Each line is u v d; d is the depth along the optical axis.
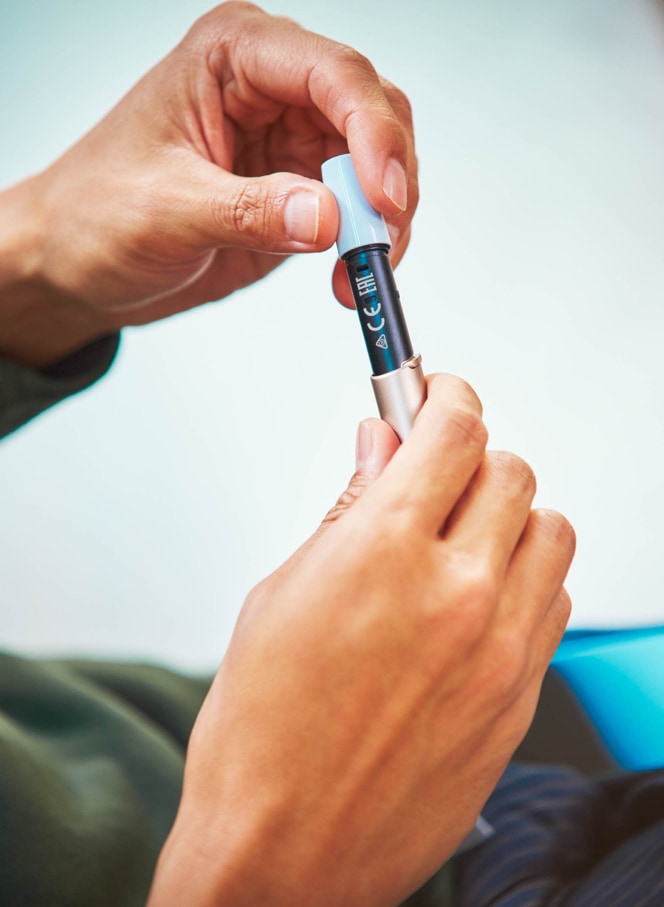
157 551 0.89
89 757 0.46
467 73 1.06
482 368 0.92
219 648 0.85
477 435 0.36
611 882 0.40
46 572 0.87
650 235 0.98
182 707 0.51
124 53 1.01
